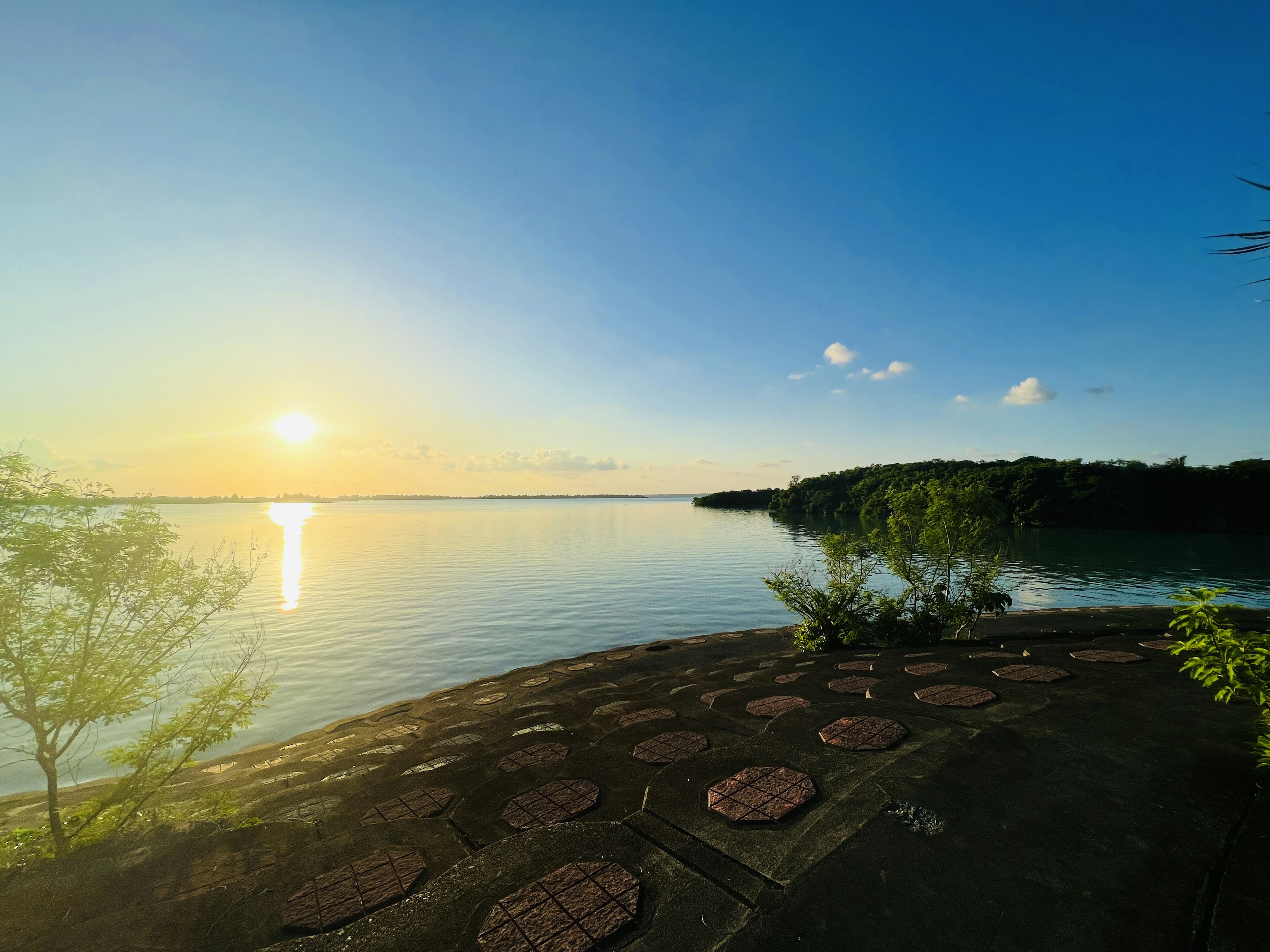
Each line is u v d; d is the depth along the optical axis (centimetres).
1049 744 504
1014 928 286
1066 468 7838
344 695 1538
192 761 623
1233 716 560
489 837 444
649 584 3409
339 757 878
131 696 575
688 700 797
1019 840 362
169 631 589
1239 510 6669
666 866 357
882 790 432
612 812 468
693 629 2297
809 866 345
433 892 344
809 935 288
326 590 3297
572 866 362
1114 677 695
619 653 1625
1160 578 3316
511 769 585
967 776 449
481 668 1784
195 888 405
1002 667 755
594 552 5372
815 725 581
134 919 356
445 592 3189
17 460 502
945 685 690
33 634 515
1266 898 296
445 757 706
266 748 1077
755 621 2433
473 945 296
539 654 1948
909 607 1234
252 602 2938
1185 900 301
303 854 427
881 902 310
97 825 564
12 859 514
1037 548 5000
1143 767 455
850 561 1264
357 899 364
